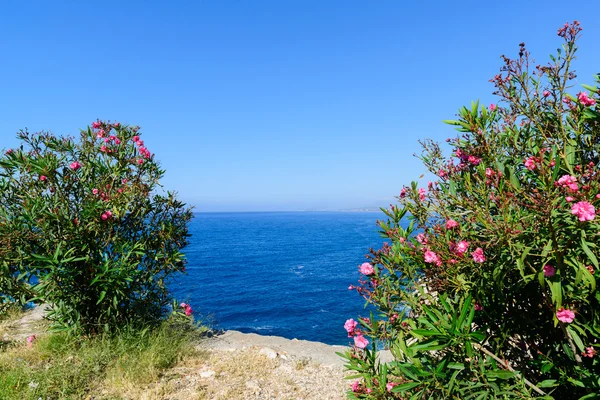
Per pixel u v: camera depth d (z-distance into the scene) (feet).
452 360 8.57
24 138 19.63
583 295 7.48
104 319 19.10
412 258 9.64
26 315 24.86
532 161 7.98
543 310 8.84
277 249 371.56
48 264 17.48
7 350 18.38
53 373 15.43
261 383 15.81
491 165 9.75
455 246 8.79
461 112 10.22
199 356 18.65
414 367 8.84
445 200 10.18
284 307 145.07
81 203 19.79
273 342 21.20
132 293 20.18
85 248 18.66
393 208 10.66
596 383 7.39
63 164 19.79
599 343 8.09
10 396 13.75
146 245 20.68
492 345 9.19
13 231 17.56
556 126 9.36
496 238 8.02
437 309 9.19
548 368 8.03
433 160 11.41
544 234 7.41
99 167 20.27
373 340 10.32
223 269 248.11
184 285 190.80
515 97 10.17
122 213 19.76
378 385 9.91
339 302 152.25
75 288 18.51
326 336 108.78
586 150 8.82
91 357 16.56
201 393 14.56
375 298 10.17
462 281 8.75
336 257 305.94
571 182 7.28
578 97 9.18
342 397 14.66
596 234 7.08
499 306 9.16
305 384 15.81
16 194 19.27
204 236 545.03
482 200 9.24
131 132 21.84
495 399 7.98
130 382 15.26
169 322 21.07
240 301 155.63
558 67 9.48
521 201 8.20
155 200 21.59
